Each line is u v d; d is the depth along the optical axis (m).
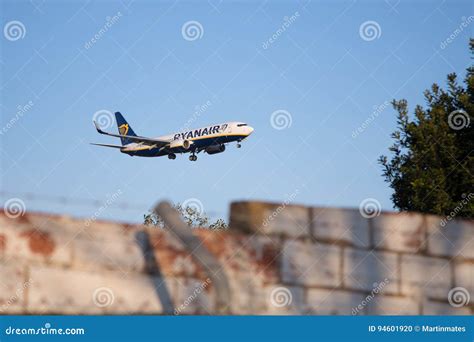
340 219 10.90
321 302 10.59
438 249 11.11
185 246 9.57
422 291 10.91
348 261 10.81
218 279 9.62
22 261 9.69
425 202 33.53
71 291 9.83
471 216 32.38
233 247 10.48
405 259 10.95
